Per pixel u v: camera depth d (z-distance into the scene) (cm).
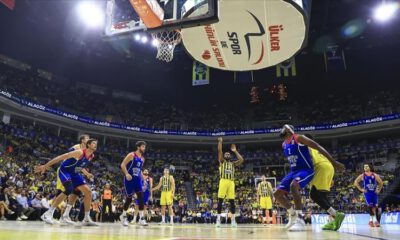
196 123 3869
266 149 3712
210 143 3650
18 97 2612
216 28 635
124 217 841
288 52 689
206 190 3025
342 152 3183
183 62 3653
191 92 4062
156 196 2744
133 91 3988
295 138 561
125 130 3356
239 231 559
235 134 3500
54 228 548
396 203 2412
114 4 758
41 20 2805
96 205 1688
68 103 3316
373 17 2878
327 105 3703
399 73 3478
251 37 649
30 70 3278
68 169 748
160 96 4100
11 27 2794
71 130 3209
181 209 2292
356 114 3397
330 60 3234
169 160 3422
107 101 3800
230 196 984
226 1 575
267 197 1630
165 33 843
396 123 2961
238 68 765
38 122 2977
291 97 3881
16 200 1381
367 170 1073
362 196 2448
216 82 3828
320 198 595
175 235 405
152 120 3791
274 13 586
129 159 833
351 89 3712
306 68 3544
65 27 2972
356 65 3491
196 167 3406
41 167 711
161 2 666
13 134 2495
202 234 439
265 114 3831
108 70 3656
